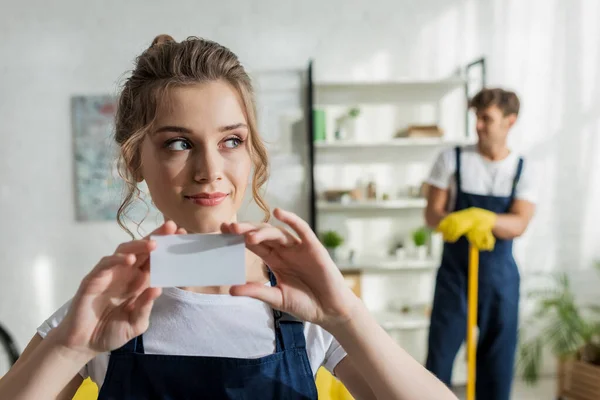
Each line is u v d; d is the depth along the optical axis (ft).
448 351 8.25
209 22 11.64
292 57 11.76
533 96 11.96
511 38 11.89
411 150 11.90
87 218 11.63
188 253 2.20
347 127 11.53
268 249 2.42
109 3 11.48
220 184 2.50
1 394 2.27
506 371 8.32
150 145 2.53
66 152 11.62
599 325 10.69
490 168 8.21
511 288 8.12
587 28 11.97
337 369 3.09
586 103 12.01
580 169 12.07
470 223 7.27
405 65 11.84
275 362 2.88
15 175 11.59
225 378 2.81
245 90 2.69
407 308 11.55
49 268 11.73
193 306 2.89
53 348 2.28
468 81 11.09
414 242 11.62
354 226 11.99
